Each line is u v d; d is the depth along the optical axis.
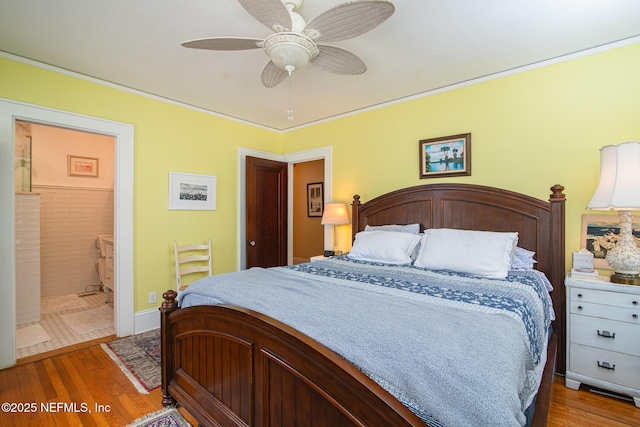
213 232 3.71
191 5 1.79
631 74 2.15
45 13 1.85
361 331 1.11
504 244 2.21
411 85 2.93
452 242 2.36
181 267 3.40
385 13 1.40
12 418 1.81
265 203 4.11
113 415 1.84
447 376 0.84
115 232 2.94
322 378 1.03
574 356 2.09
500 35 2.09
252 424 1.33
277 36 1.59
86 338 2.94
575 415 1.85
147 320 3.13
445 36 2.10
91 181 4.58
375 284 1.87
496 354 0.95
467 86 2.84
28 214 3.37
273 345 1.22
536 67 2.50
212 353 1.56
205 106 3.51
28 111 2.43
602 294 1.98
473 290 1.73
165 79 2.80
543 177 2.48
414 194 3.07
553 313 2.26
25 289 3.33
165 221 3.28
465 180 2.86
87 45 2.23
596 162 2.27
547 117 2.46
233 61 2.47
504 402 0.77
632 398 1.96
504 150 2.65
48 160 4.23
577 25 1.97
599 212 2.26
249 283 1.84
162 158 3.25
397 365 0.92
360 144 3.60
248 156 3.85
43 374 2.30
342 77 2.75
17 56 2.38
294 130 4.33
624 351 1.91
